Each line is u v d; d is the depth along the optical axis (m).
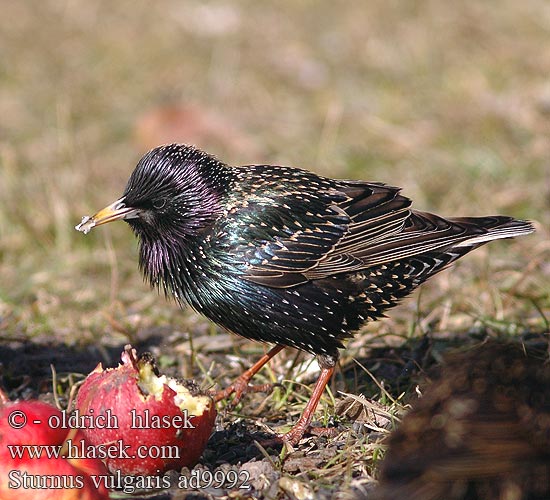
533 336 10.46
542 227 13.65
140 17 24.61
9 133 18.52
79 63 21.98
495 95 18.42
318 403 9.11
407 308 11.70
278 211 8.96
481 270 12.49
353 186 9.46
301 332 9.02
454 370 6.73
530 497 6.24
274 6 24.77
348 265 9.00
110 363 10.59
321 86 20.09
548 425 6.32
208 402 7.47
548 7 22.78
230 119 18.53
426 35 21.61
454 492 6.24
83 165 16.80
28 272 13.54
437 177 15.63
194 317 11.92
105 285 13.15
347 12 23.92
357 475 7.68
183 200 8.87
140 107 19.58
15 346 11.02
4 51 22.59
